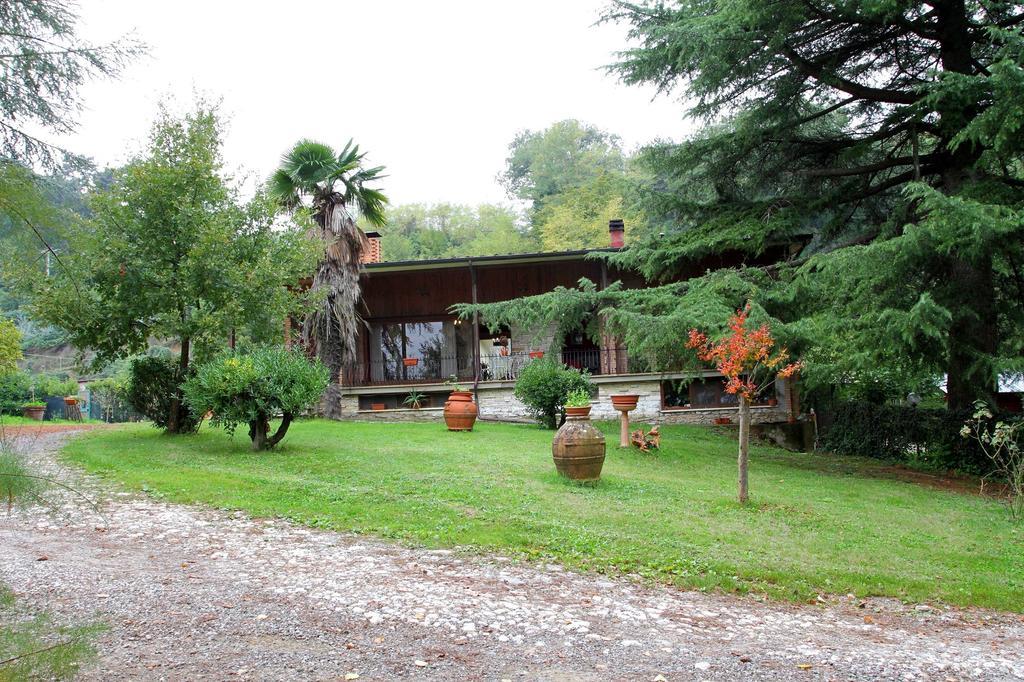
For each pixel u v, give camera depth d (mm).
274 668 4367
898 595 7008
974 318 13969
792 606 6555
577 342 24328
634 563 7387
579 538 8047
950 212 11797
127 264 13594
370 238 25406
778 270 17219
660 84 16562
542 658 4773
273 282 15273
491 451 13945
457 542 7762
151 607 5367
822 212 17375
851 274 13297
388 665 4508
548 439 16312
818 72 15945
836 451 18641
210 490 9656
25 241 3477
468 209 62438
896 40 16109
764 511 10133
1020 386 16781
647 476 12406
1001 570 7996
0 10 3432
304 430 16703
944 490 13125
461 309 20953
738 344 10500
